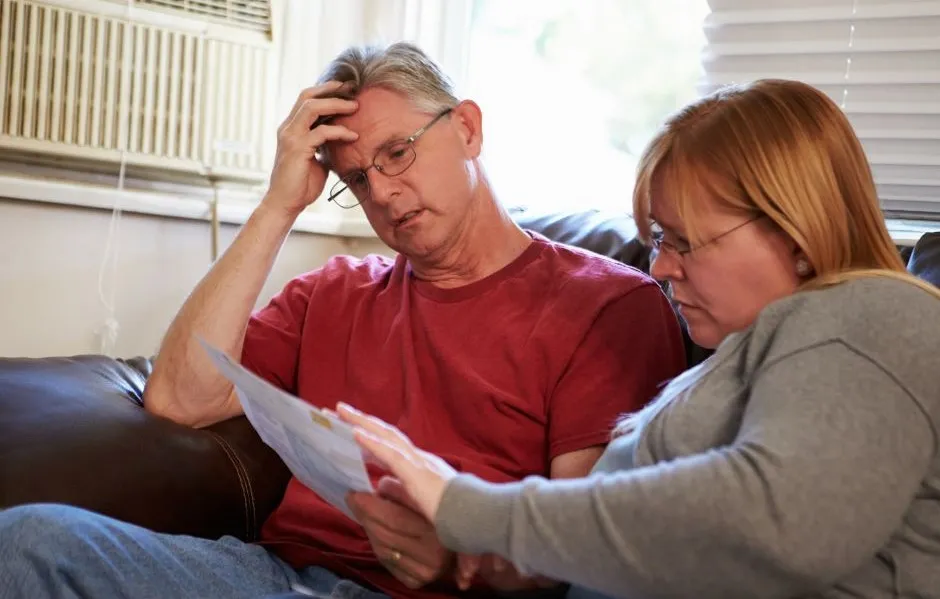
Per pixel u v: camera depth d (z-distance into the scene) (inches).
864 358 33.2
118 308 78.7
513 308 57.2
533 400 54.6
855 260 38.2
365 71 57.8
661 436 39.5
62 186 73.9
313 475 44.8
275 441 46.4
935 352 33.5
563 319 55.4
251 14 84.0
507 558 34.8
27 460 50.8
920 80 69.2
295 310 64.9
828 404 32.3
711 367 39.1
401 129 56.0
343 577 53.8
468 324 57.4
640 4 87.0
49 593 42.3
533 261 59.1
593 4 89.4
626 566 32.6
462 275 59.3
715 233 38.6
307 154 59.9
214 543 52.0
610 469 45.3
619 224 68.6
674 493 32.0
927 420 32.9
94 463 52.5
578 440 52.5
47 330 74.9
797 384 33.3
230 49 82.6
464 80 94.3
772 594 32.2
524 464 54.9
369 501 43.3
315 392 61.4
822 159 37.6
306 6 90.0
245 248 60.9
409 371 57.4
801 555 31.1
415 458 36.9
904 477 32.2
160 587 45.6
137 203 78.1
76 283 76.1
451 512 35.0
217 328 60.1
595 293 55.9
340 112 57.6
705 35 77.4
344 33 91.7
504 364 55.6
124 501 52.4
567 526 33.2
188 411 59.9
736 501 31.2
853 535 31.4
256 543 56.6
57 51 74.4
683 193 38.6
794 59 73.8
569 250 60.0
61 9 74.3
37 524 42.8
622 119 87.8
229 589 48.2
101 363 64.1
